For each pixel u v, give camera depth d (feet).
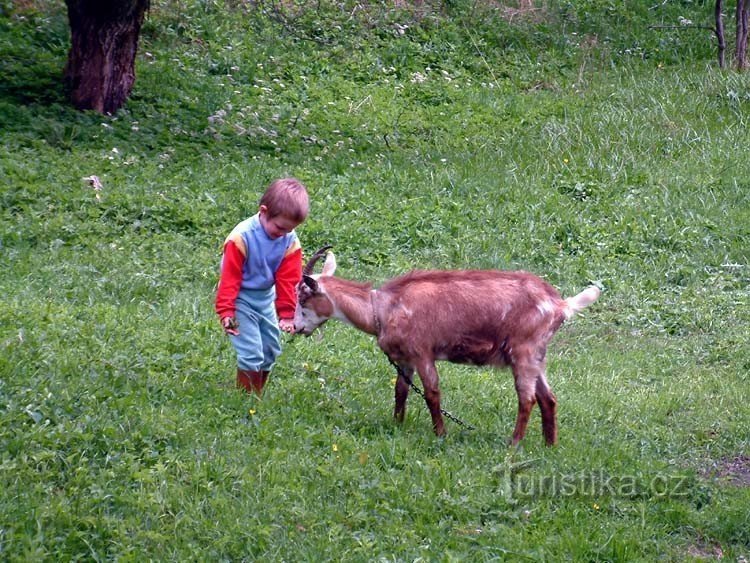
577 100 128.77
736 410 56.80
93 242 72.95
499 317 47.65
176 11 131.13
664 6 163.12
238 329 48.21
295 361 55.98
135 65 113.50
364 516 38.73
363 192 90.89
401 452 44.98
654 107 123.24
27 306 56.70
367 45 135.74
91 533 35.53
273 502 38.91
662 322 74.13
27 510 35.55
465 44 143.13
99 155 88.74
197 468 40.19
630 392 59.98
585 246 86.79
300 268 48.60
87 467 39.19
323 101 118.21
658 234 89.56
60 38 117.80
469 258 81.25
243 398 48.44
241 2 137.90
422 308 47.65
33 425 41.11
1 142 87.20
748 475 48.39
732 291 80.23
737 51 140.56
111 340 53.01
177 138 98.12
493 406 54.80
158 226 78.02
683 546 40.47
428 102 125.08
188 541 36.09
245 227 46.75
